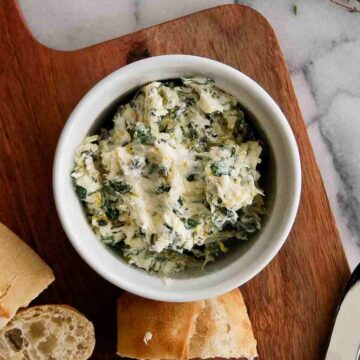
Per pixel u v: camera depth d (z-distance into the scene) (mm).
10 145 369
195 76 322
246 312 374
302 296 385
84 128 322
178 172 311
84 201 321
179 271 333
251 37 377
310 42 432
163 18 422
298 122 381
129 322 360
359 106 434
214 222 315
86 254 315
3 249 348
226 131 325
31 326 368
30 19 417
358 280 380
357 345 381
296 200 324
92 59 371
